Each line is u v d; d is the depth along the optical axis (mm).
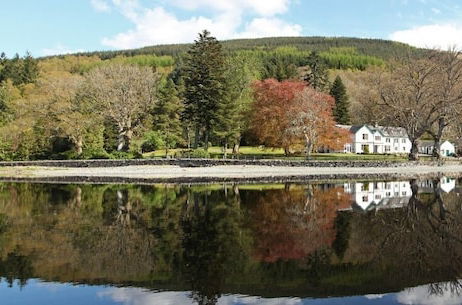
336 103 95625
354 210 23812
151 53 180000
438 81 62875
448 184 39188
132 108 64875
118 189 35000
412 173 54688
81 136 62031
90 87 63562
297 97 63406
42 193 32125
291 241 16359
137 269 12891
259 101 68188
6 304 10430
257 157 65188
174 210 23672
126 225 19406
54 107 60938
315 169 56625
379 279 12172
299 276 12367
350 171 55875
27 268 13016
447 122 66250
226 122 62125
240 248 15266
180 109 67312
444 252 14945
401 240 16656
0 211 23406
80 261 13734
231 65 78188
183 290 11305
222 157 63938
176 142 74250
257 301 10594
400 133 106438
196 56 63312
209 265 13312
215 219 20953
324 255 14477
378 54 190125
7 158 64062
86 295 10977
